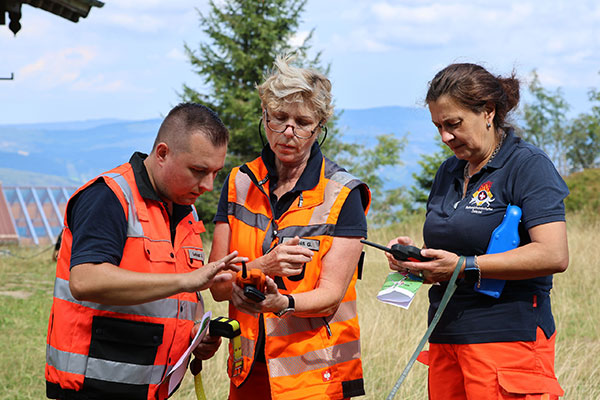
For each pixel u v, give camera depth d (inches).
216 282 92.8
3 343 263.1
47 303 362.6
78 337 87.7
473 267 94.1
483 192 100.0
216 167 90.0
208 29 877.2
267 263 95.1
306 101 99.3
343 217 102.0
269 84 100.6
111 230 85.6
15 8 305.7
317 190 103.6
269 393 107.6
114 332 87.7
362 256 109.1
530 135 1541.6
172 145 88.7
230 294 100.7
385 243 509.0
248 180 109.3
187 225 98.7
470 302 100.0
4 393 200.1
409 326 250.1
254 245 104.6
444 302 95.3
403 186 1186.0
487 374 97.6
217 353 214.2
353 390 104.9
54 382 89.1
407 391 182.4
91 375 87.3
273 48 863.1
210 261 109.6
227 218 109.6
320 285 100.7
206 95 877.8
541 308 99.0
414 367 203.3
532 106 1529.3
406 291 99.8
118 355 88.1
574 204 668.1
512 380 95.8
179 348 94.8
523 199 96.1
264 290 93.7
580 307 285.0
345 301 105.8
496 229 96.7
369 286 340.5
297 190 103.5
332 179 104.2
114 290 81.9
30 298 378.3
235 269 93.1
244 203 107.9
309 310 97.3
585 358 202.4
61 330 88.4
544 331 98.7
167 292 83.9
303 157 105.3
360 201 104.4
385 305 286.7
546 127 1540.4
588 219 592.7
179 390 193.5
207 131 88.0
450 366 105.7
